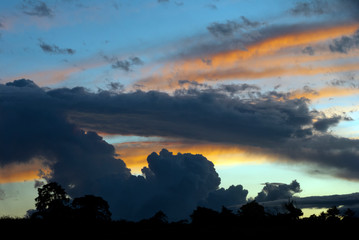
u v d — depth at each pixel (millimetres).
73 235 48719
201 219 66938
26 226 49562
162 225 59031
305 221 58219
